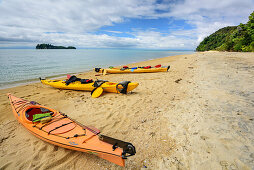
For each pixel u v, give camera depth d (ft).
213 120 15.06
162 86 30.40
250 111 16.16
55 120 14.64
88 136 12.33
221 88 24.59
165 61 89.25
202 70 42.14
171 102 21.44
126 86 25.46
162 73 45.42
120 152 9.61
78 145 11.39
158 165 10.36
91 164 11.02
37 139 14.33
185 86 28.50
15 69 59.00
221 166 9.58
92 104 22.41
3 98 26.11
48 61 92.38
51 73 53.47
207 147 11.39
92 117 18.17
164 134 13.87
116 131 14.94
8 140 14.21
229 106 17.84
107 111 19.70
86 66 72.74
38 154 12.25
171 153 11.36
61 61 93.97
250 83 25.98
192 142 12.19
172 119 16.43
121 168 10.39
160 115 17.72
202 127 14.05
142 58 127.03
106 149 10.21
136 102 22.56
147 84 32.91
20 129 16.11
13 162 11.44
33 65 71.41
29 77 45.50
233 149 10.85
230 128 13.39
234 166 9.44
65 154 12.14
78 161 11.36
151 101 22.61
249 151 10.50
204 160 10.25
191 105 19.43
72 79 30.58
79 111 20.07
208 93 22.94
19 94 28.14
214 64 50.75
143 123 16.21
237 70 37.50
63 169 10.62
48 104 22.88
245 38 98.99
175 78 36.70
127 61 97.86
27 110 16.52
